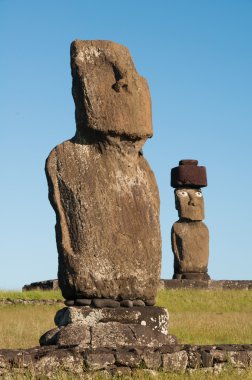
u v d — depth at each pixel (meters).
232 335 24.56
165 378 12.59
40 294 36.44
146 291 14.75
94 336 13.69
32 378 12.15
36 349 13.20
